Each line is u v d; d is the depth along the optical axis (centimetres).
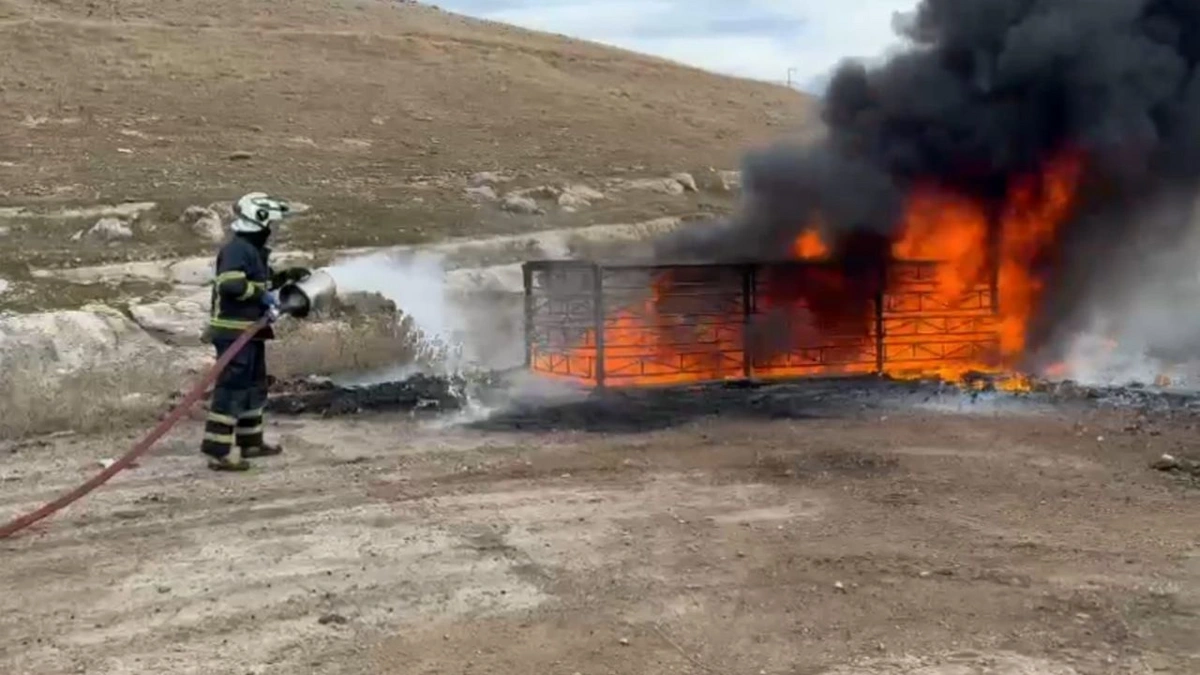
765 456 784
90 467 790
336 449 838
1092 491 675
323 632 476
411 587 530
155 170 2609
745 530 611
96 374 1143
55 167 2553
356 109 3606
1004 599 500
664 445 830
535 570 552
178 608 508
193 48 4097
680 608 497
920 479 712
